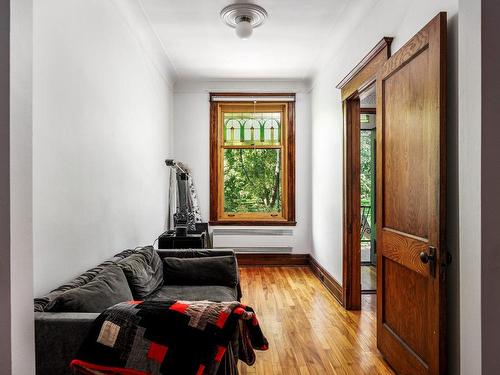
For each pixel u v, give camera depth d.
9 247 1.06
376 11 2.70
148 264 2.67
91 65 2.33
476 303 1.29
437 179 1.73
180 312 1.44
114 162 2.75
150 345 1.39
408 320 2.07
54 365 1.45
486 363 1.26
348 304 3.43
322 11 3.12
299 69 4.80
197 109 5.31
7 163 1.06
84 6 2.23
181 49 4.05
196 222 4.73
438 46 1.72
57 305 1.57
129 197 3.12
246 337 1.58
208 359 1.38
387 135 2.38
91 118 2.33
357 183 3.44
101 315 1.44
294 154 5.35
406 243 2.06
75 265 2.11
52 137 1.84
